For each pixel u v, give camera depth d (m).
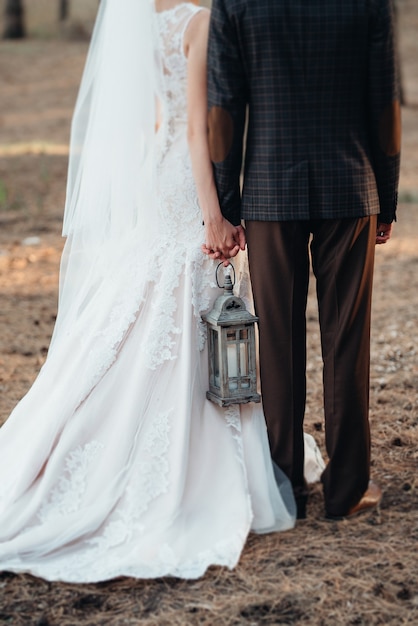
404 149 14.95
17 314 7.21
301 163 3.43
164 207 3.72
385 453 4.47
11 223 10.54
